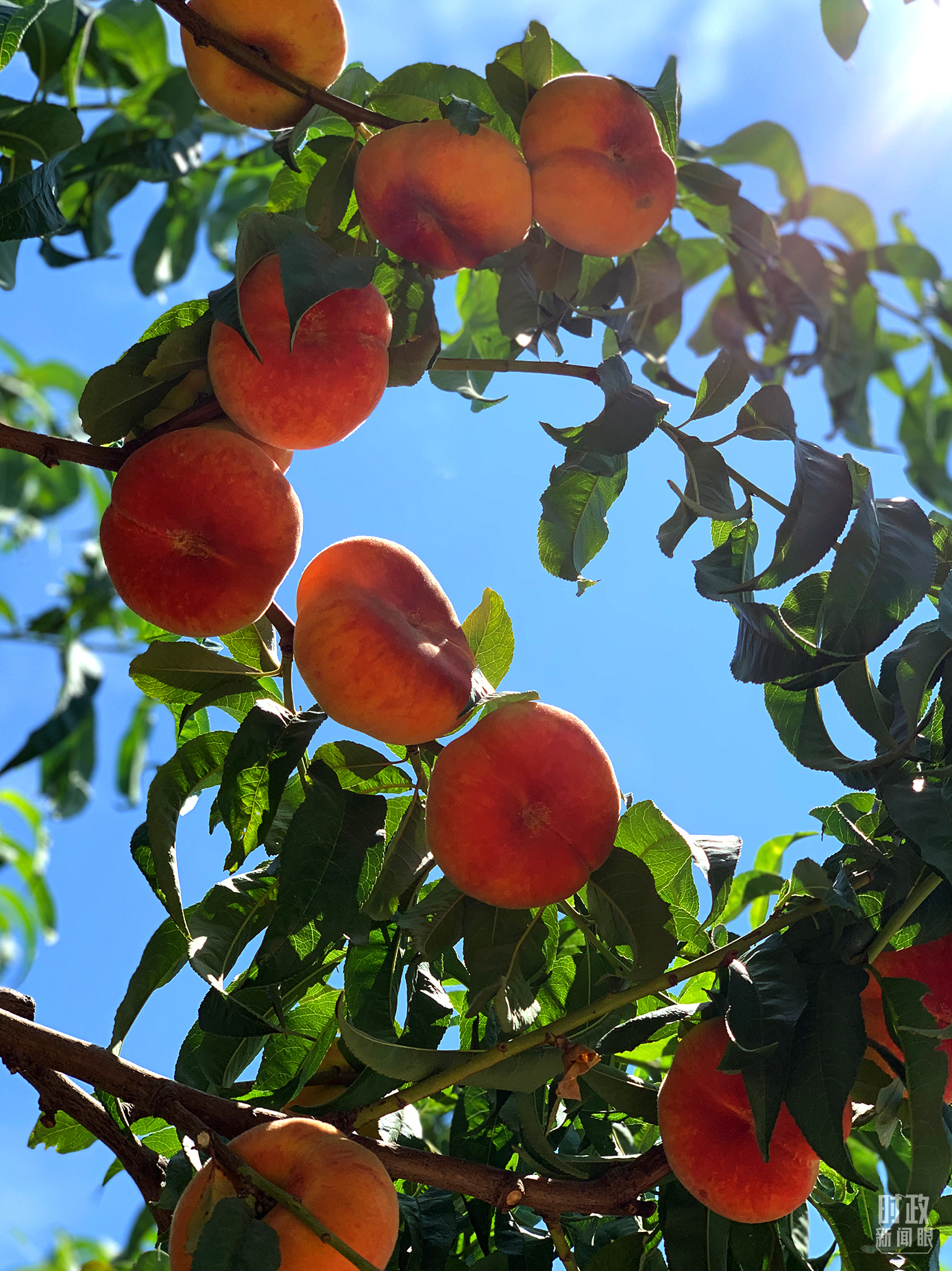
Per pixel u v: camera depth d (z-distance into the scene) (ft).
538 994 2.53
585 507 2.70
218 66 2.51
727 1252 2.33
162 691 2.47
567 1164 2.29
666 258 2.91
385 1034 2.38
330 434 2.37
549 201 2.53
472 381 3.38
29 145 3.10
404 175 2.45
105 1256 4.18
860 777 2.30
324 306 2.34
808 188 4.08
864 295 4.04
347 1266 2.05
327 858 2.30
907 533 2.34
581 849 2.31
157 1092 2.20
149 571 2.35
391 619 2.32
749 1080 2.15
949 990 2.31
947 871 2.18
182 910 2.31
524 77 2.61
